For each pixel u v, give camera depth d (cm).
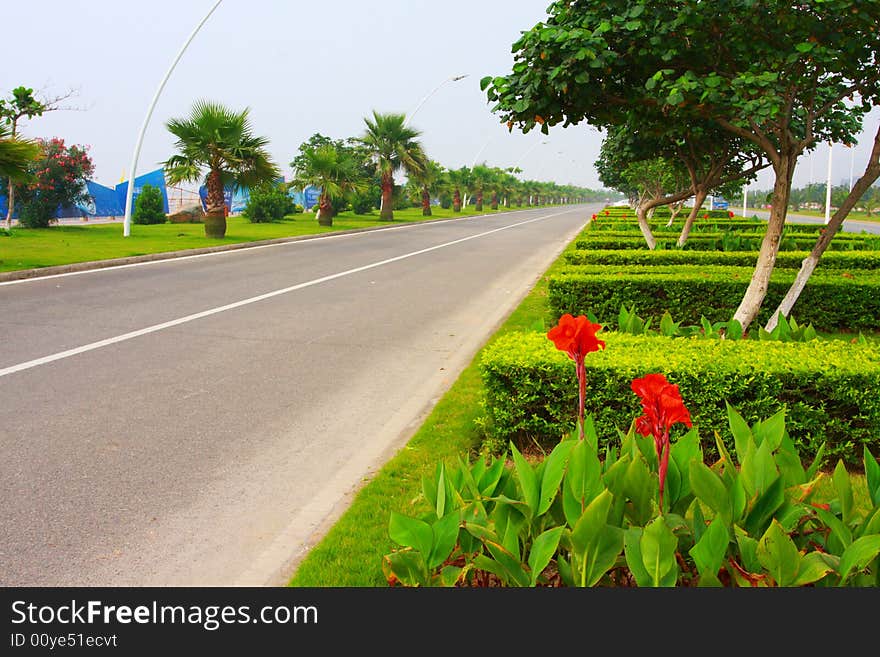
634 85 686
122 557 351
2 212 2828
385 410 593
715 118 682
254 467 470
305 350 806
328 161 3322
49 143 2541
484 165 7044
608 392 461
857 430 448
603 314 938
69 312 993
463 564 260
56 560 347
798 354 485
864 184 673
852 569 226
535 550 228
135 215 3175
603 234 1777
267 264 1686
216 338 855
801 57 611
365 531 360
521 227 3828
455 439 498
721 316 913
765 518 247
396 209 5650
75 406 587
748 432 287
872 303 885
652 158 1229
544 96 622
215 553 355
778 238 691
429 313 1073
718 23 609
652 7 598
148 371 699
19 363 715
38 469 459
